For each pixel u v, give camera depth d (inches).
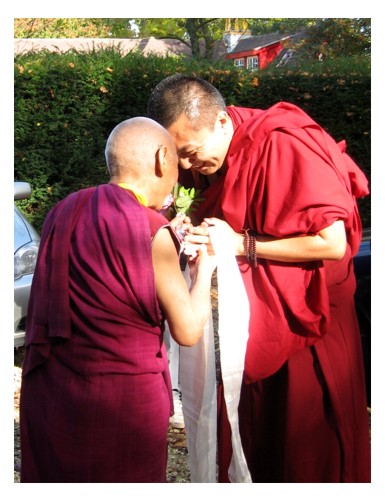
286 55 655.1
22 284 170.9
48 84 290.0
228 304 95.3
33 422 84.5
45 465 83.9
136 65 301.7
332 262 100.2
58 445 81.6
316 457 104.0
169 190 84.7
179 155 94.5
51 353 82.4
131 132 82.3
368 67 329.4
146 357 80.3
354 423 105.3
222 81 307.7
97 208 80.0
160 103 91.9
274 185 92.4
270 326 98.1
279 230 91.7
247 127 95.1
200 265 93.4
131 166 82.0
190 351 104.9
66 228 80.9
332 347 102.3
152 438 82.0
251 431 107.0
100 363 78.9
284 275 96.5
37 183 298.0
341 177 95.4
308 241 91.7
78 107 295.9
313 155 93.2
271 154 93.4
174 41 805.2
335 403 101.9
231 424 99.2
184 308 80.8
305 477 103.8
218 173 103.3
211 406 104.5
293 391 101.0
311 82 318.3
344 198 92.0
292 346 99.7
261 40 981.2
